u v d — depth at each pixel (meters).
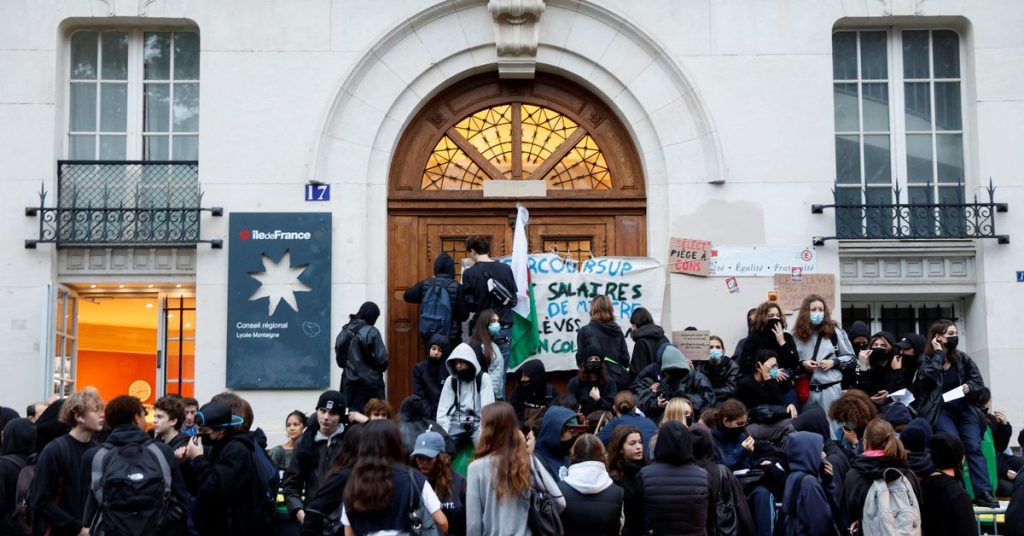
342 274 12.97
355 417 9.70
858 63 13.73
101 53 13.62
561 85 13.71
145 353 14.27
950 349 11.05
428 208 13.49
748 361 11.38
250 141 13.09
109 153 13.48
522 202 13.55
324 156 13.12
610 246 13.51
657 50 13.28
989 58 13.34
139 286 13.31
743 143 13.18
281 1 13.26
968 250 13.22
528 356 12.91
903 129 13.63
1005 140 13.26
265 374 12.74
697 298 13.01
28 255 12.91
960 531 8.02
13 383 12.72
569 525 7.87
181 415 9.62
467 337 12.59
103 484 8.09
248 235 12.95
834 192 13.11
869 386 11.50
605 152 13.65
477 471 7.75
